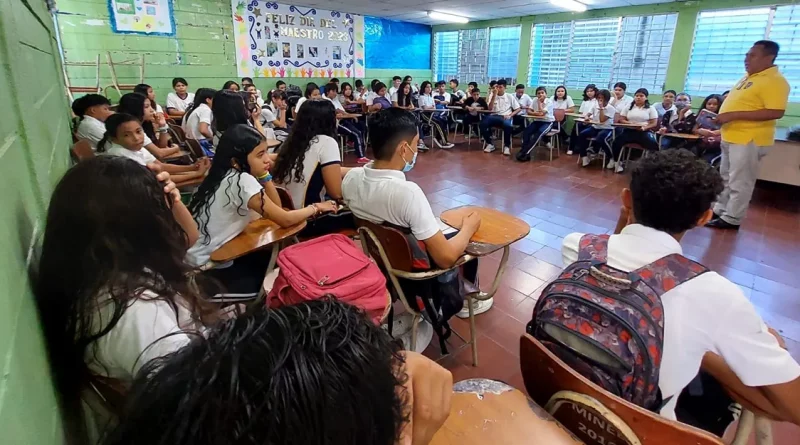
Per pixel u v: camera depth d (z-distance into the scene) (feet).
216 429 0.91
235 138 5.16
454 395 2.85
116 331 2.13
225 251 4.95
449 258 4.68
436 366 1.77
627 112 18.54
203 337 1.11
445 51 30.81
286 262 4.09
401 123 4.64
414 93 24.94
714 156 14.83
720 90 19.43
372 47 28.02
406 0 21.50
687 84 20.36
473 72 29.35
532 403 2.77
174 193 4.07
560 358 2.86
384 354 1.13
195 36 20.48
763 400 2.82
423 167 17.99
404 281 5.19
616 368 2.61
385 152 4.76
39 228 2.15
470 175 16.71
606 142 17.78
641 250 2.78
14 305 1.40
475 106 23.39
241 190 5.05
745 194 10.67
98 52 17.89
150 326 2.17
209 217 5.13
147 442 0.97
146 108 11.26
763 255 9.53
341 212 7.10
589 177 16.53
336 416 0.96
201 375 0.98
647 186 2.80
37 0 5.21
